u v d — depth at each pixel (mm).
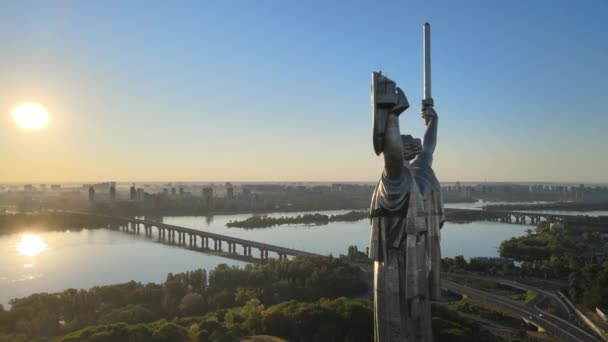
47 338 134375
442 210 58562
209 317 147375
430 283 56781
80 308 174875
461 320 134500
